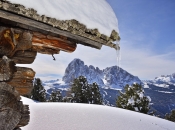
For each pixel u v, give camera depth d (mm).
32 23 1625
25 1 1357
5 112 1631
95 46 2363
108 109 14305
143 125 10461
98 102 28562
